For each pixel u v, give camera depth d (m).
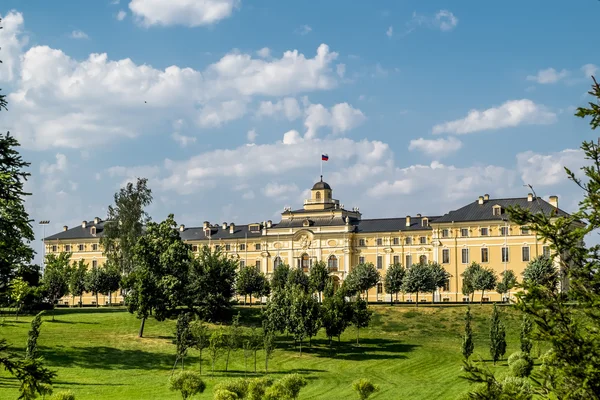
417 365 104.50
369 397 79.56
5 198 36.28
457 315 134.62
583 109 27.12
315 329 113.12
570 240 27.31
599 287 26.84
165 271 120.31
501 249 162.88
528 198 166.00
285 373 96.81
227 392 64.75
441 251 169.38
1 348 36.06
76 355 98.94
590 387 25.30
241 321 132.38
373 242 182.25
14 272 39.66
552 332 26.36
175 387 72.19
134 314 133.00
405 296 174.12
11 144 35.88
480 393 28.47
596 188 27.06
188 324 98.81
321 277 160.12
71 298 197.62
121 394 79.12
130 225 144.75
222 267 133.62
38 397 71.62
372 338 123.81
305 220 189.12
